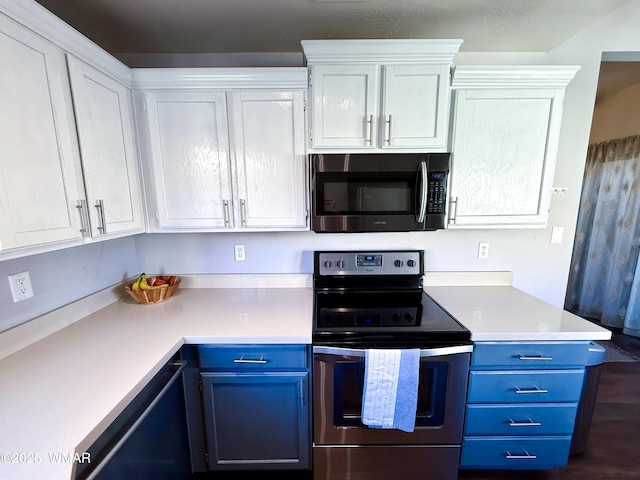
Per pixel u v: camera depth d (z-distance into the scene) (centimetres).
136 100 140
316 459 136
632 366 242
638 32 159
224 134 144
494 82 142
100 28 142
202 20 137
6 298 108
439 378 129
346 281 182
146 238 183
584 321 135
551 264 187
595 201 323
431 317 140
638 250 287
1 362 103
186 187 148
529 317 140
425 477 138
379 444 134
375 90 140
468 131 146
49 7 125
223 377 129
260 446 137
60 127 98
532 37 155
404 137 143
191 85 140
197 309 151
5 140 80
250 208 150
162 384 108
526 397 131
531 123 146
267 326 131
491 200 152
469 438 135
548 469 150
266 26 143
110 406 81
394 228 149
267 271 188
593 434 173
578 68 140
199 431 135
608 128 310
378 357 120
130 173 138
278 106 142
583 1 125
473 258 188
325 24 142
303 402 132
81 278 142
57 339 119
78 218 106
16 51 82
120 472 86
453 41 133
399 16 136
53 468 64
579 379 129
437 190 146
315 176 144
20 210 84
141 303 158
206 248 185
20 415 78
